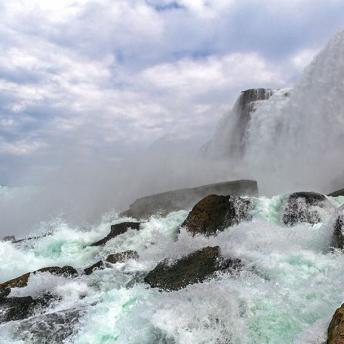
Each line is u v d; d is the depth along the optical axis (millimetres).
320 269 8680
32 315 9203
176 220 14727
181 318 7402
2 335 8109
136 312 7945
